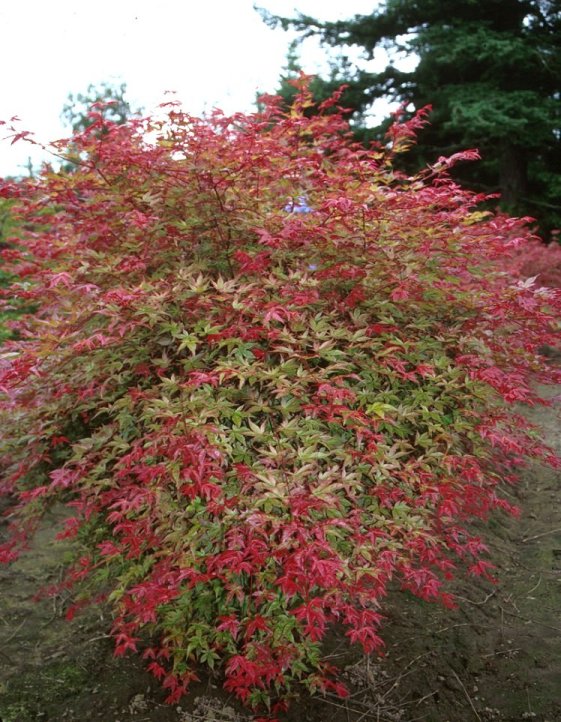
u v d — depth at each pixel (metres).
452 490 2.42
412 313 2.82
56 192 2.94
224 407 2.29
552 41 10.98
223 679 2.67
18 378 2.72
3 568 3.61
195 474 2.07
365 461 2.41
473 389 2.60
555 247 7.74
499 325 2.90
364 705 2.56
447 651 2.88
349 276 2.65
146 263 2.81
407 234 2.74
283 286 2.54
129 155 2.77
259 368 2.39
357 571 2.16
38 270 3.34
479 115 10.23
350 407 2.50
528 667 2.76
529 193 12.25
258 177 2.84
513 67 10.77
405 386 2.66
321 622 2.07
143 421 2.56
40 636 3.00
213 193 2.80
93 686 2.66
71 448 2.83
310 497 2.11
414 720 2.49
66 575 3.48
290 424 2.30
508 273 3.64
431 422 2.55
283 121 3.08
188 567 2.17
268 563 2.17
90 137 2.98
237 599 2.31
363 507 2.39
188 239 2.81
